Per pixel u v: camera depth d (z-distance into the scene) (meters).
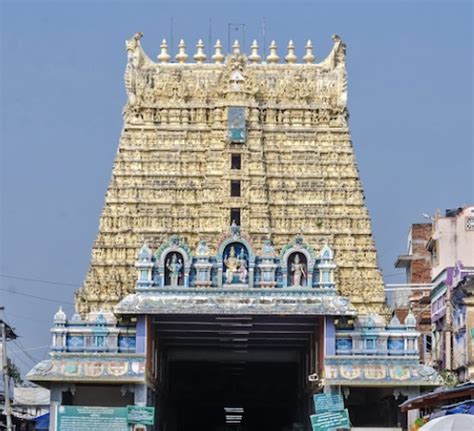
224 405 90.62
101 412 63.09
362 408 72.62
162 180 82.69
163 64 86.31
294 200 82.62
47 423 78.81
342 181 83.19
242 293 66.06
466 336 74.69
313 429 64.31
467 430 42.34
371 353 65.38
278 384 88.69
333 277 66.81
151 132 84.12
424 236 104.62
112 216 81.69
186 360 79.44
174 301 65.50
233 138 82.62
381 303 80.12
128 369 64.75
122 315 65.06
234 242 67.00
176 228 81.44
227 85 84.25
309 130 84.38
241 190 81.81
